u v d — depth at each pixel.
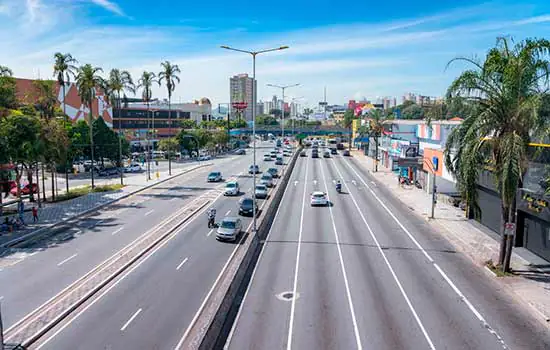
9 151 43.56
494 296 24.30
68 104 102.75
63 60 63.28
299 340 19.09
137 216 43.94
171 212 45.84
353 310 22.20
